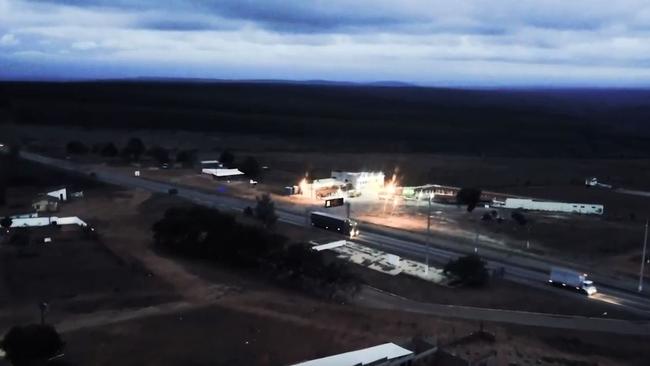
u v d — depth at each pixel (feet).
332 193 401.90
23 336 139.03
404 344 158.71
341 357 145.59
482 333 172.96
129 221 298.97
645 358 166.30
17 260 226.99
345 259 255.91
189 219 252.21
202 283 208.33
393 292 217.15
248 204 360.48
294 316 180.65
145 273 215.92
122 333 163.73
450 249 280.51
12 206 324.19
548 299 217.36
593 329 189.26
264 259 230.89
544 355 162.50
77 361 146.41
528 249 285.02
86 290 196.85
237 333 166.09
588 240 301.43
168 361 147.95
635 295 227.40
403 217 343.26
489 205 379.96
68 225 282.36
